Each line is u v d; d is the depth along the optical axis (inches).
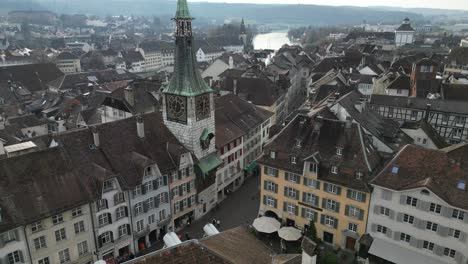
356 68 6102.4
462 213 1931.6
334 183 2311.8
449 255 2023.9
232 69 6127.0
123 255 2379.4
